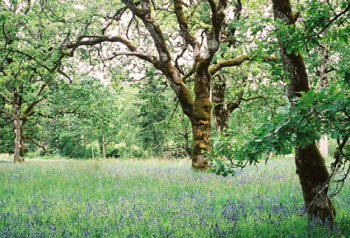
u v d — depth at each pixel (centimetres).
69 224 577
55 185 1047
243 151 442
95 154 6375
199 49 1681
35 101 2781
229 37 1872
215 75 2030
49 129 5716
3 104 3028
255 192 855
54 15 1631
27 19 1513
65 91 2591
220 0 1330
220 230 516
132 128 4766
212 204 722
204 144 1469
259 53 570
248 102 2745
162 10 1842
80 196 842
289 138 388
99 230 535
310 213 575
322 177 563
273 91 2161
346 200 730
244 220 586
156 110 2358
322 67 1789
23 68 1658
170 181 1079
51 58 1580
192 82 2244
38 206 718
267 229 520
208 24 1825
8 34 1541
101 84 2706
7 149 4534
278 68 634
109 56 1536
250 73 1853
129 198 791
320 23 518
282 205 693
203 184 997
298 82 584
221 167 502
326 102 362
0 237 500
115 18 1788
